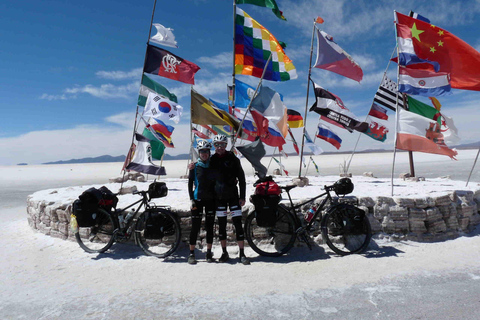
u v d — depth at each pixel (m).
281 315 2.77
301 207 4.79
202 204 4.34
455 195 5.22
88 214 4.58
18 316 2.87
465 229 5.18
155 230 4.42
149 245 4.64
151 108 6.71
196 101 6.34
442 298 3.00
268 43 7.57
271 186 4.39
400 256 4.25
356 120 7.14
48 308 3.01
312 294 3.18
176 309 2.93
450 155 5.64
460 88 6.08
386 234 4.82
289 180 9.23
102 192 4.77
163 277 3.74
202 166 4.27
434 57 5.91
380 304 2.91
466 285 3.28
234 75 7.66
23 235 5.86
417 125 5.66
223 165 4.27
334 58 6.84
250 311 2.86
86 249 4.73
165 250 4.57
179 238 4.47
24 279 3.77
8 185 19.27
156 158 8.06
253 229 4.65
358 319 2.66
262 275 3.73
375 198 4.93
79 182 19.86
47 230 5.66
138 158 6.45
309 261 4.18
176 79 6.68
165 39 6.61
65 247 4.96
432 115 8.20
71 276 3.84
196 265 4.12
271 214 4.32
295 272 3.80
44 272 3.99
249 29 7.58
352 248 4.62
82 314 2.87
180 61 6.62
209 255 4.27
